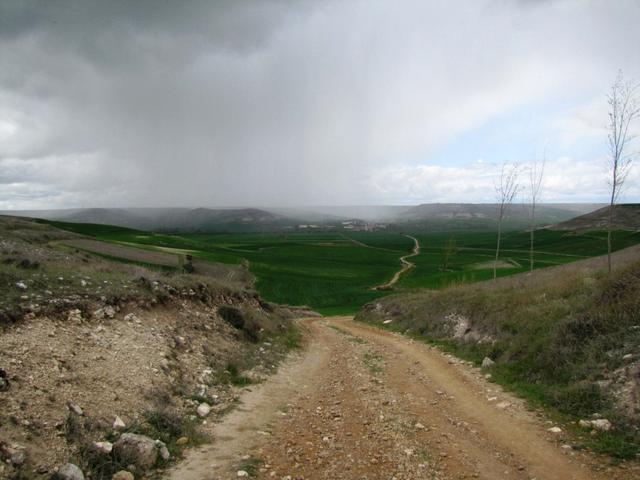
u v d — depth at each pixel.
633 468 7.42
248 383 13.42
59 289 13.39
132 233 120.06
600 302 14.27
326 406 11.65
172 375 11.66
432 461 8.09
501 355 15.87
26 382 8.24
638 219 136.50
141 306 14.86
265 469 7.70
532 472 7.56
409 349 20.97
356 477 7.45
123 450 7.47
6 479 6.00
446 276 71.56
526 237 162.88
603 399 9.98
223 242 173.25
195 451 8.36
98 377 9.70
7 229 58.12
